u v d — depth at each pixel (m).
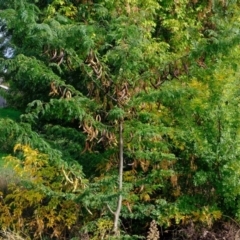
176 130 6.77
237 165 6.59
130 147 6.58
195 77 6.56
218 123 6.63
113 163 6.86
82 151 6.86
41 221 6.66
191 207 6.81
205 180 6.72
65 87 6.25
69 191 6.63
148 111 6.70
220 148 6.64
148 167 7.10
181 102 6.68
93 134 6.30
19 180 7.40
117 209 6.45
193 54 6.14
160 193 7.17
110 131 6.46
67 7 8.11
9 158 6.79
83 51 6.20
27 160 6.58
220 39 5.96
